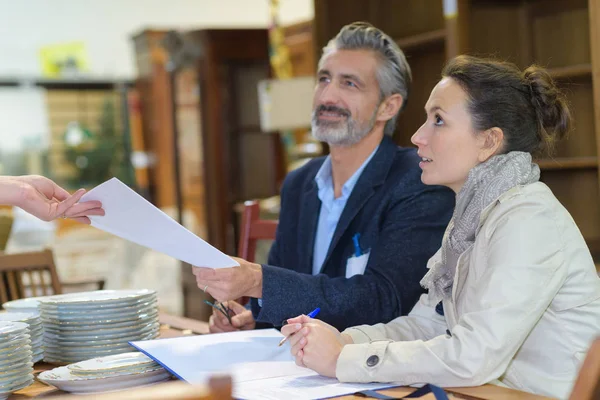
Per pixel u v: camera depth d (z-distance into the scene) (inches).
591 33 130.6
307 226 99.9
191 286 249.9
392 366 60.1
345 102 96.6
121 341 76.6
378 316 84.7
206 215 266.4
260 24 467.8
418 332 74.2
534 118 70.1
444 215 90.4
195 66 263.6
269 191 265.3
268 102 231.5
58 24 462.9
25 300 89.3
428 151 70.9
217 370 64.7
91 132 457.7
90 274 269.1
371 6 172.1
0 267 113.1
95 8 464.8
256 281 80.0
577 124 156.6
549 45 157.5
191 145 270.1
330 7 170.2
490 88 69.0
